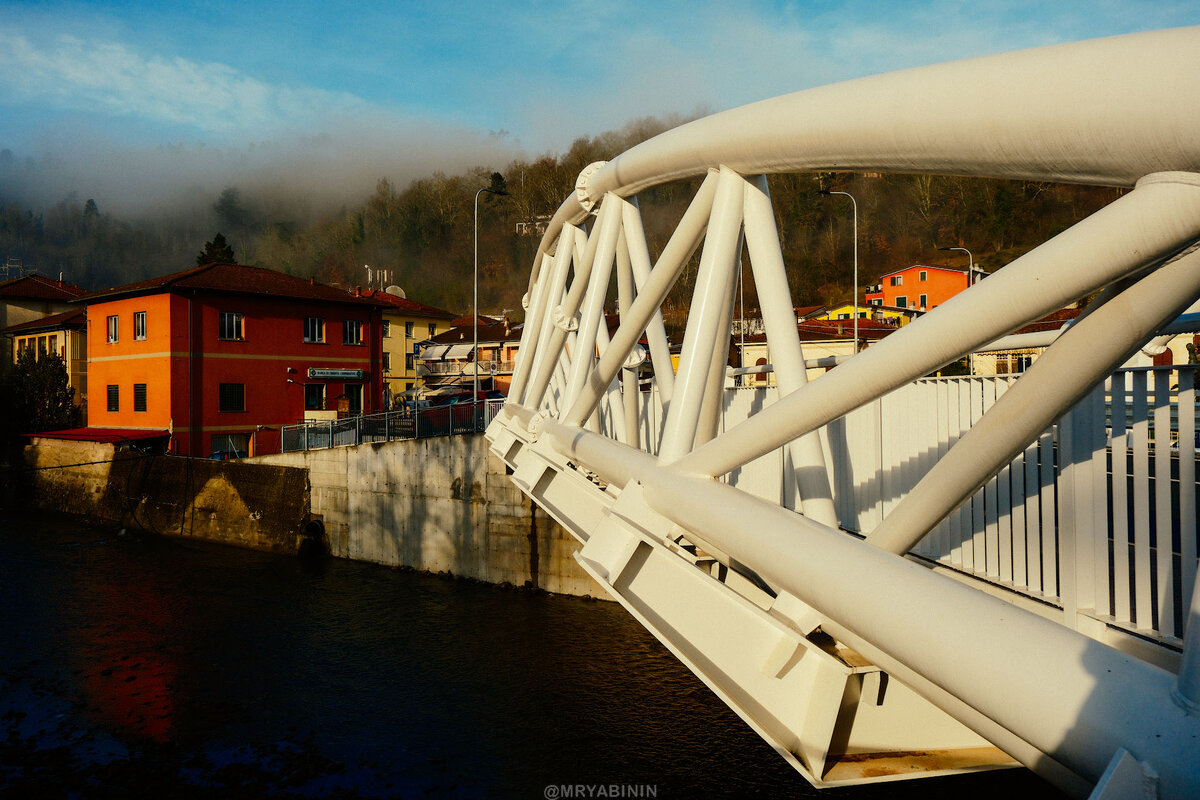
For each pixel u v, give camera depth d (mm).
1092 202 80938
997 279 2348
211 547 29984
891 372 2781
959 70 2441
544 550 21875
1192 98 1722
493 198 134875
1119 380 3623
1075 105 2020
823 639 3871
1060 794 9133
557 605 20828
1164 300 2199
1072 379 2439
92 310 41344
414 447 24828
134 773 12859
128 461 34906
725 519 3660
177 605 21828
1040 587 4344
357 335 43375
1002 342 7766
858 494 6684
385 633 19094
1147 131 1851
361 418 28031
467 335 62562
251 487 29828
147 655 17984
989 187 84062
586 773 12641
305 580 24281
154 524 33281
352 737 13961
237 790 12359
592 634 18656
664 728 14086
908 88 2646
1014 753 2473
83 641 18938
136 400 38656
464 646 18078
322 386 41625
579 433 7754
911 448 5922
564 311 9664
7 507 40188
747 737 13750
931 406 5664
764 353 42562
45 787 12469
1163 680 1750
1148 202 1928
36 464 39375
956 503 3021
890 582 2408
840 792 11453
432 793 12164
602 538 5262
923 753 3645
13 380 47094
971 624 2096
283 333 40281
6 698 15695
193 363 37219
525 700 15266
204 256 88062
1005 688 1972
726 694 3920
